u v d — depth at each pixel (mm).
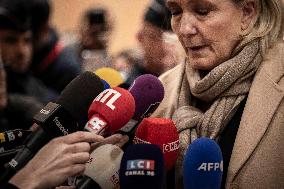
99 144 1601
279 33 1856
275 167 1729
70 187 1575
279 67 1814
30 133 1575
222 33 1774
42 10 2641
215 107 1823
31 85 2621
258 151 1744
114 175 1555
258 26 1824
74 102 1571
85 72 1635
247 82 1828
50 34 2861
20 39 2533
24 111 2307
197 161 1503
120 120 1573
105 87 1763
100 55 3234
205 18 1762
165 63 2326
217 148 1525
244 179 1739
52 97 2693
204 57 1797
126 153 1448
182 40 1827
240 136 1762
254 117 1767
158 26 2525
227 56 1805
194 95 1868
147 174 1417
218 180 1521
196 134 1822
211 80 1787
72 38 3246
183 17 1783
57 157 1471
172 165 1679
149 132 1595
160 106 1974
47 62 2838
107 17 3326
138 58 2818
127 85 1915
